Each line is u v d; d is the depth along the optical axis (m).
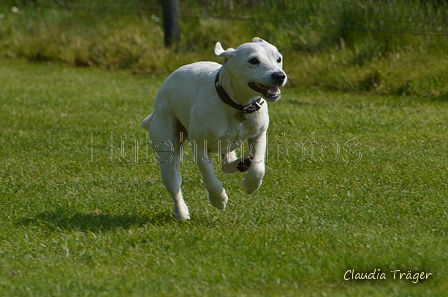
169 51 22.62
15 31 28.38
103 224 8.24
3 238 7.69
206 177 7.89
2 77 21.67
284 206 8.83
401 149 11.83
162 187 9.93
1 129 13.98
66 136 13.27
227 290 6.04
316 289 6.05
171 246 7.25
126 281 6.30
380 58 19.70
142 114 15.38
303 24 22.08
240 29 22.69
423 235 7.44
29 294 6.03
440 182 9.77
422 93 17.55
